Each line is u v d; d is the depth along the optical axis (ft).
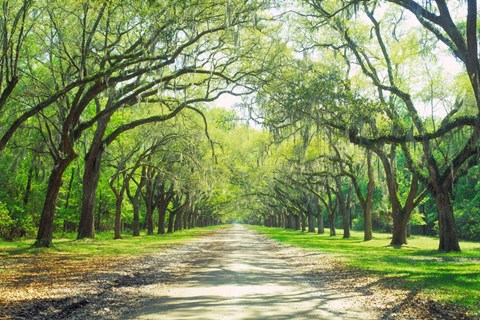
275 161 167.43
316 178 189.57
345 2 66.64
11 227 132.36
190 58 78.54
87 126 81.25
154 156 155.94
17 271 51.93
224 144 169.17
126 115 127.03
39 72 93.61
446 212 90.07
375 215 253.03
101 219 200.95
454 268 59.62
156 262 67.56
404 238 113.70
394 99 94.43
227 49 80.48
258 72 81.41
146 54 67.10
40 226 82.89
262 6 68.74
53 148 80.53
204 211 334.65
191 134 120.78
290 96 81.56
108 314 30.94
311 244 119.85
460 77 86.74
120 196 135.64
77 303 34.24
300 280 49.24
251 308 32.73
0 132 95.30
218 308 32.60
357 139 81.97
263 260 74.02
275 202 305.94
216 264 65.72
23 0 62.23
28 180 135.95
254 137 183.83
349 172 138.00
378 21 99.81
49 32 78.54
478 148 67.97
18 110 88.53
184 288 42.45
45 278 46.83
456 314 31.27
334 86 80.53
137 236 155.63
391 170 103.40
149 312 31.37
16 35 68.64
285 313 31.19
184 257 77.97
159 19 64.95
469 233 174.29
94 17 76.84
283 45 82.38
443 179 88.69
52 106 89.04
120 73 74.33
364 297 38.37
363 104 80.23
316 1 75.51
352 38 101.81
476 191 179.93
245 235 193.98
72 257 70.33
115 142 141.28
